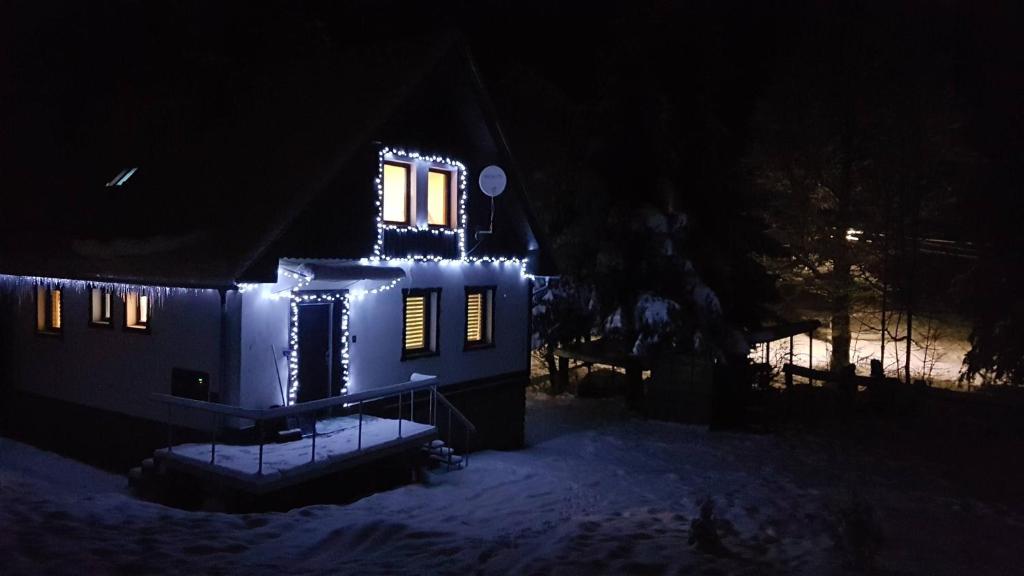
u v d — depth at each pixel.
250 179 13.32
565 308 22.83
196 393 12.59
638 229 21.55
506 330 17.77
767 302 24.39
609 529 9.16
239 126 15.40
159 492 11.31
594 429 19.83
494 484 12.71
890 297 26.67
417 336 15.54
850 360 30.61
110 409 14.27
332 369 13.48
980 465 16.28
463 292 16.41
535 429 19.94
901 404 21.83
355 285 13.75
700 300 20.84
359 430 11.95
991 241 25.17
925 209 25.42
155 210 14.12
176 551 7.34
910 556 8.21
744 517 10.25
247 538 8.15
